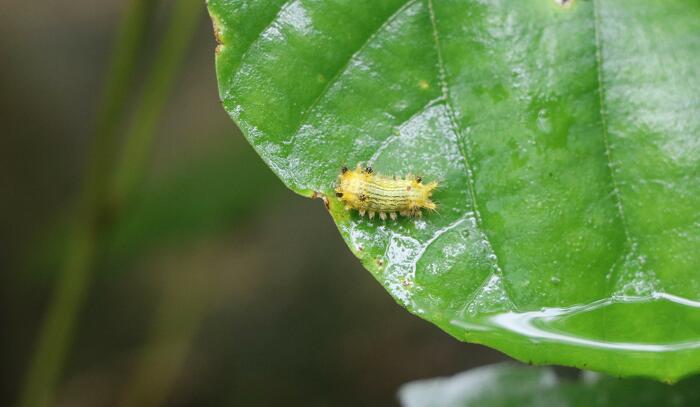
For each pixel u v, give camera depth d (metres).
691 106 0.14
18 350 0.44
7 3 0.52
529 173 0.14
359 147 0.14
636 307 0.14
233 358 0.40
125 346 0.41
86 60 0.53
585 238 0.14
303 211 0.42
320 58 0.14
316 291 0.41
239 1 0.14
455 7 0.14
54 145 0.50
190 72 0.48
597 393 0.16
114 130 0.21
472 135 0.14
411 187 0.14
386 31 0.14
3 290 0.44
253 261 0.40
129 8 0.20
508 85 0.14
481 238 0.14
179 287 0.35
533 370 0.17
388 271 0.14
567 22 0.14
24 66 0.51
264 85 0.14
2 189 0.48
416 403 0.17
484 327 0.14
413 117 0.14
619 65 0.14
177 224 0.25
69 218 0.28
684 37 0.14
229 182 0.25
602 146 0.14
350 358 0.40
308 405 0.40
